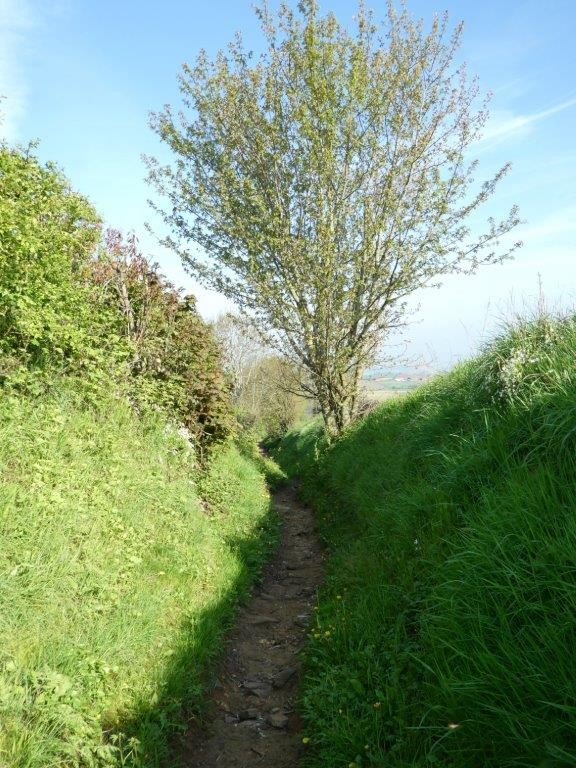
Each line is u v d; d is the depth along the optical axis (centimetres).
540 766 212
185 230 1357
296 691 451
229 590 614
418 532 479
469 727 257
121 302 954
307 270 1231
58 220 819
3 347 666
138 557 523
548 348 525
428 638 343
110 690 368
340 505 943
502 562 312
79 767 306
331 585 592
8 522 426
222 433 1112
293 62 1245
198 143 1330
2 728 292
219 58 1277
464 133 1257
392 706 330
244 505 1009
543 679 243
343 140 1209
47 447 568
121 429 767
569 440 387
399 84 1227
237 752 387
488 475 443
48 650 354
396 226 1253
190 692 409
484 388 581
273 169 1274
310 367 1416
